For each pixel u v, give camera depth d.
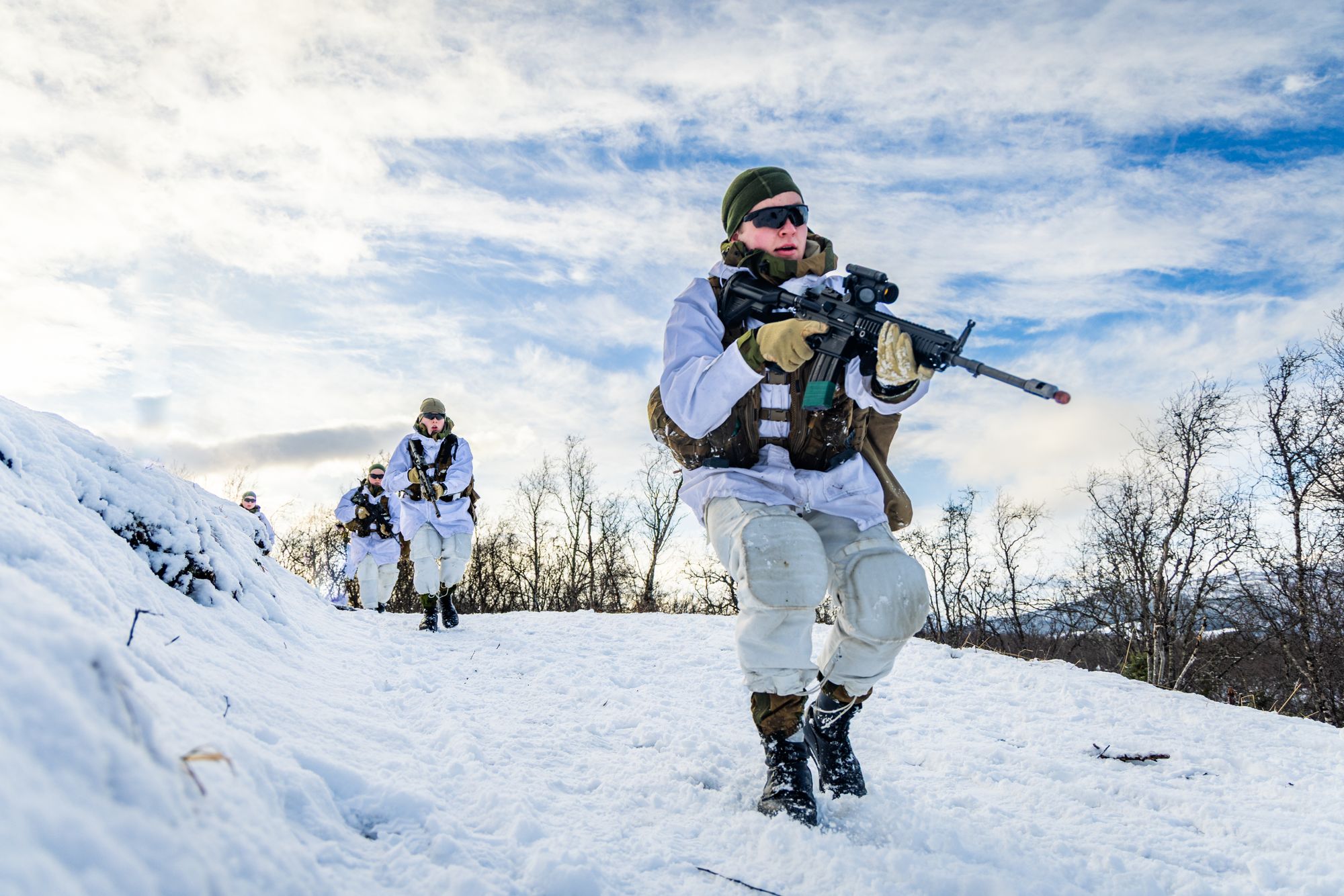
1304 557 21.14
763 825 2.28
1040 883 2.09
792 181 2.75
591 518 34.12
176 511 3.43
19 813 0.86
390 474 6.74
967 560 35.25
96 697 1.09
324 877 1.40
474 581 33.91
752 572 2.35
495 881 1.71
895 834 2.34
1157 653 23.59
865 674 2.59
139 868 0.94
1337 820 3.01
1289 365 22.34
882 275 2.45
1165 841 2.64
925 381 2.43
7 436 2.72
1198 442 24.17
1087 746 3.96
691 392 2.44
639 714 3.76
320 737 2.20
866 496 2.64
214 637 2.76
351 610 8.39
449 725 2.87
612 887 1.82
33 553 1.81
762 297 2.56
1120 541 25.70
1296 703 22.05
